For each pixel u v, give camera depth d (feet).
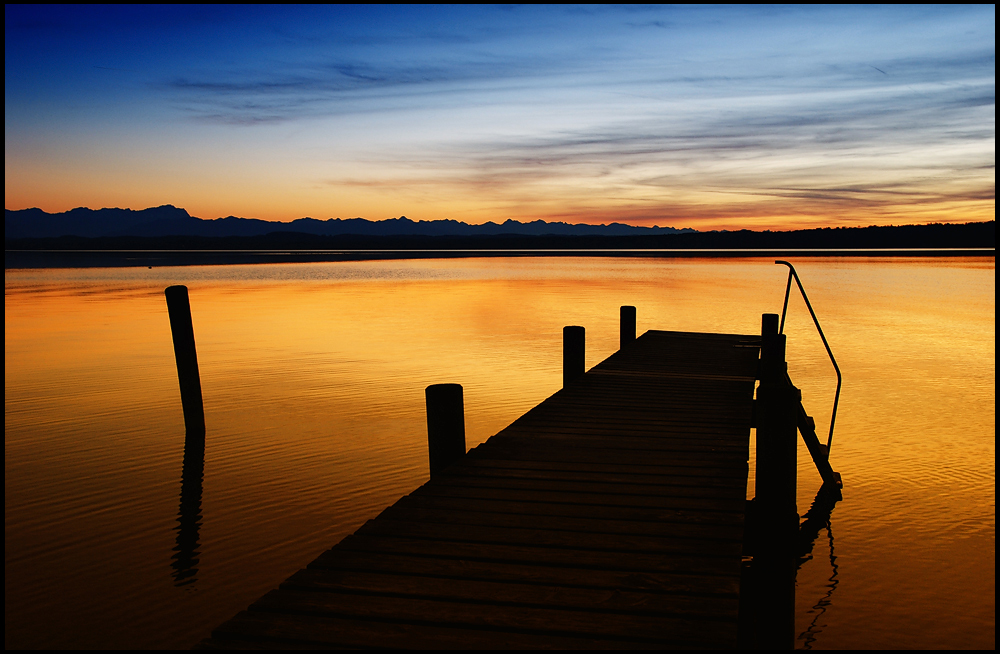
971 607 18.29
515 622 11.69
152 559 20.92
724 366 37.86
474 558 14.14
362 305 91.71
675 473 19.57
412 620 11.78
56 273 169.99
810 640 16.90
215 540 22.21
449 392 20.94
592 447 22.27
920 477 27.43
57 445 31.60
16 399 39.93
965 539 22.16
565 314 81.05
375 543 14.88
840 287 117.70
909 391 41.42
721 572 13.44
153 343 59.16
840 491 25.58
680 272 167.94
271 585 19.47
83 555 21.20
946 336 63.16
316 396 40.83
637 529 15.56
